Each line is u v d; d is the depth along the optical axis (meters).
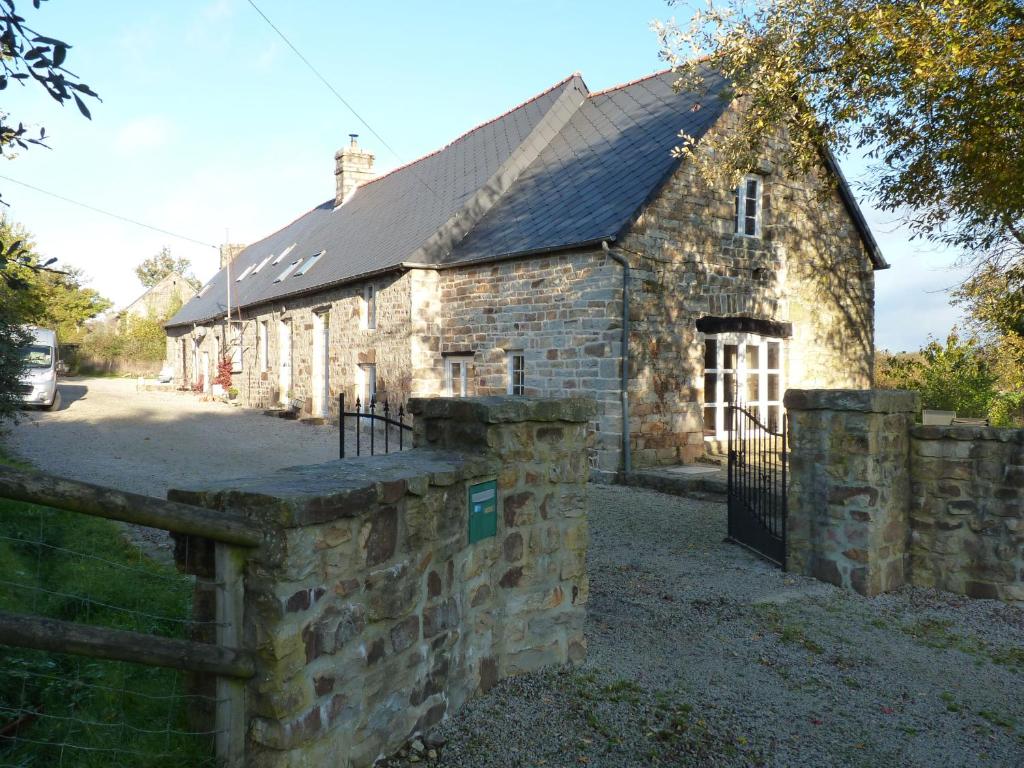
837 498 6.23
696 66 10.35
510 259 13.00
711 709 3.94
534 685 4.00
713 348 12.99
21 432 13.98
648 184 11.76
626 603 5.63
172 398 24.97
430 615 3.38
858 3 8.57
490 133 18.58
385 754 3.11
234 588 2.57
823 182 14.40
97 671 3.69
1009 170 7.87
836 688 4.34
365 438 15.38
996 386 15.46
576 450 4.37
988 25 7.40
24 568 5.02
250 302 22.73
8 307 9.45
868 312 15.74
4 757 2.92
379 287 15.88
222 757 2.65
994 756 3.67
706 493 10.11
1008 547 5.97
